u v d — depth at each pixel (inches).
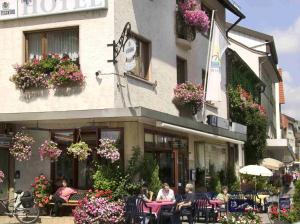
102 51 617.6
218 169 990.4
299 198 622.2
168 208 585.9
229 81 1130.7
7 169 677.3
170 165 751.1
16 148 646.5
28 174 675.4
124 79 630.5
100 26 621.0
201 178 874.8
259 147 1252.5
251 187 1119.6
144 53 699.4
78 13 631.8
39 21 651.5
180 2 794.2
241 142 1005.8
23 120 638.5
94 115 601.3
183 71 826.8
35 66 639.1
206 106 890.1
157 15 727.7
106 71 613.6
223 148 1031.0
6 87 660.1
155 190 650.8
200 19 799.1
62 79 619.5
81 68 625.0
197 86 784.9
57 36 650.8
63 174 663.1
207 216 646.5
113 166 628.1
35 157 674.2
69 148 615.5
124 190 617.3
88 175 650.2
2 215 649.0
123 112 590.6
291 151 1812.3
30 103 645.9
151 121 648.4
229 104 1097.4
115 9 619.5
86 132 650.8
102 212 562.6
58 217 624.1
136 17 668.7
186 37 800.9
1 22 668.7
